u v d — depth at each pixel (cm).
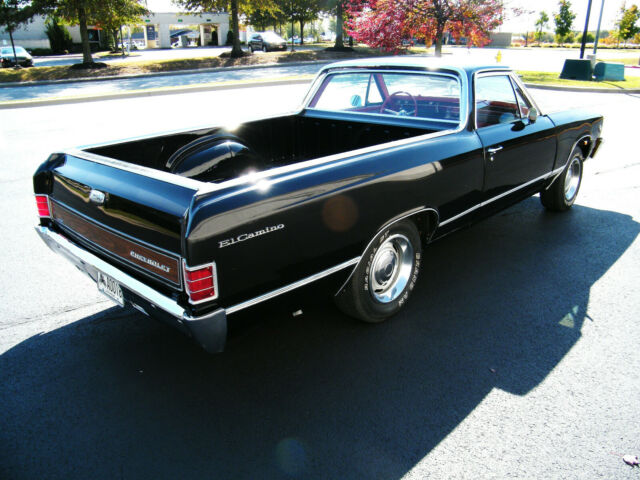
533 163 420
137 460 218
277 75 1988
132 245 235
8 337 308
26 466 214
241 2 2633
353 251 271
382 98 421
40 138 903
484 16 1669
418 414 245
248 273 223
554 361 285
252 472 211
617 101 1298
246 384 268
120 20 2428
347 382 268
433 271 397
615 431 234
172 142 348
